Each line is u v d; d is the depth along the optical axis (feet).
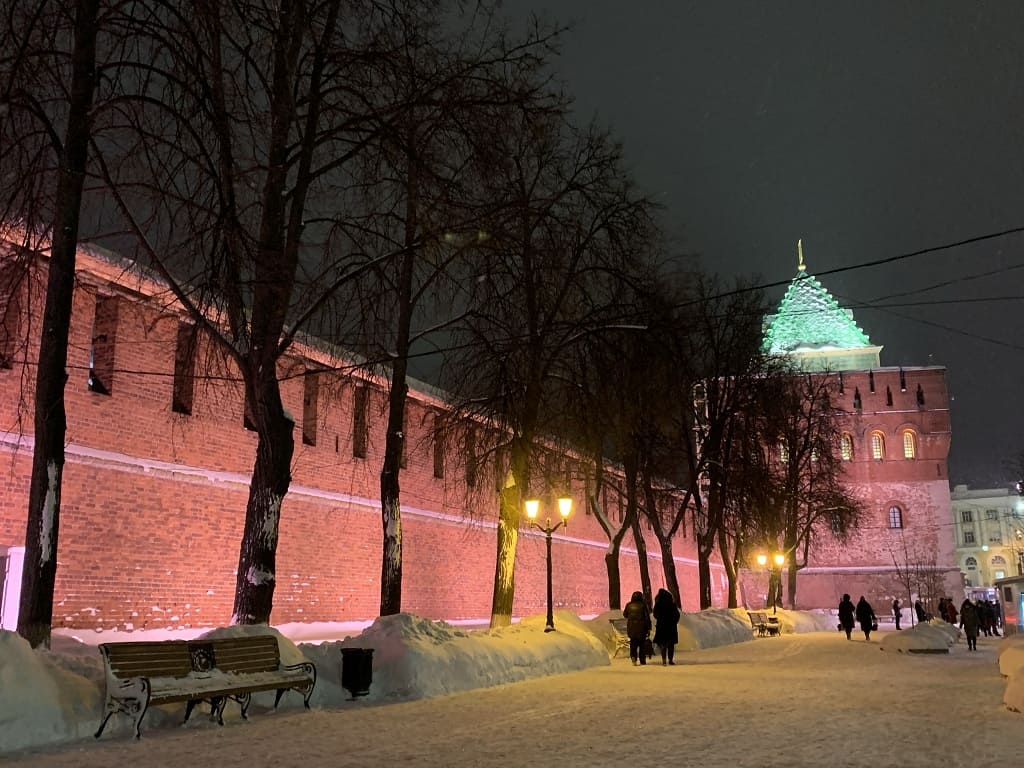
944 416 228.02
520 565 121.19
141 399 63.93
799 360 228.63
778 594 163.94
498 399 66.18
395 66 45.65
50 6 38.88
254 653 37.01
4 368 54.90
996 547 429.38
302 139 46.16
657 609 67.15
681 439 103.71
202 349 68.74
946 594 218.59
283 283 43.80
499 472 72.33
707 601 109.40
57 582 56.29
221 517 70.13
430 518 100.48
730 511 118.83
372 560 88.99
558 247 62.44
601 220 67.05
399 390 57.62
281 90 45.24
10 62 37.55
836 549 228.02
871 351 242.99
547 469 76.59
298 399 80.69
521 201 52.29
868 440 230.27
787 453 156.46
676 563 186.60
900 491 226.79
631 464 96.27
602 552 151.02
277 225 45.32
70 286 37.60
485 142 47.37
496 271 60.23
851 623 114.01
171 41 41.27
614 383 69.46
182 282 43.78
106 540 59.98
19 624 35.06
